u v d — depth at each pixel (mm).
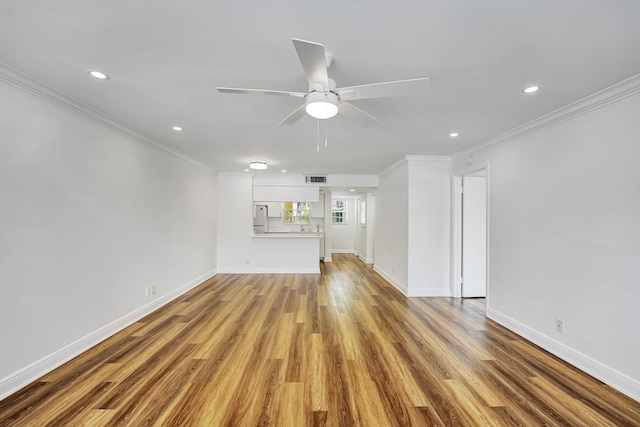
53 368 2303
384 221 6047
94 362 2436
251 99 2398
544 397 2008
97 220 2791
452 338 2982
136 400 1946
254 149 4180
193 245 5055
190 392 2041
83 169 2617
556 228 2635
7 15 1387
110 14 1387
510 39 1559
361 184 6520
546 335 2732
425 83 1686
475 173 4121
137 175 3412
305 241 6516
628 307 2045
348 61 1781
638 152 1990
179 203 4500
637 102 2000
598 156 2258
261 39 1582
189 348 2721
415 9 1336
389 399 1977
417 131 3236
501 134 3301
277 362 2467
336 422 1758
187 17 1403
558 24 1428
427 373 2307
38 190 2195
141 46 1662
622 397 2008
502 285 3354
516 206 3148
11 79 1966
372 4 1306
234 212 6367
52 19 1422
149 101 2451
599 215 2250
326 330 3178
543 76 1963
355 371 2330
